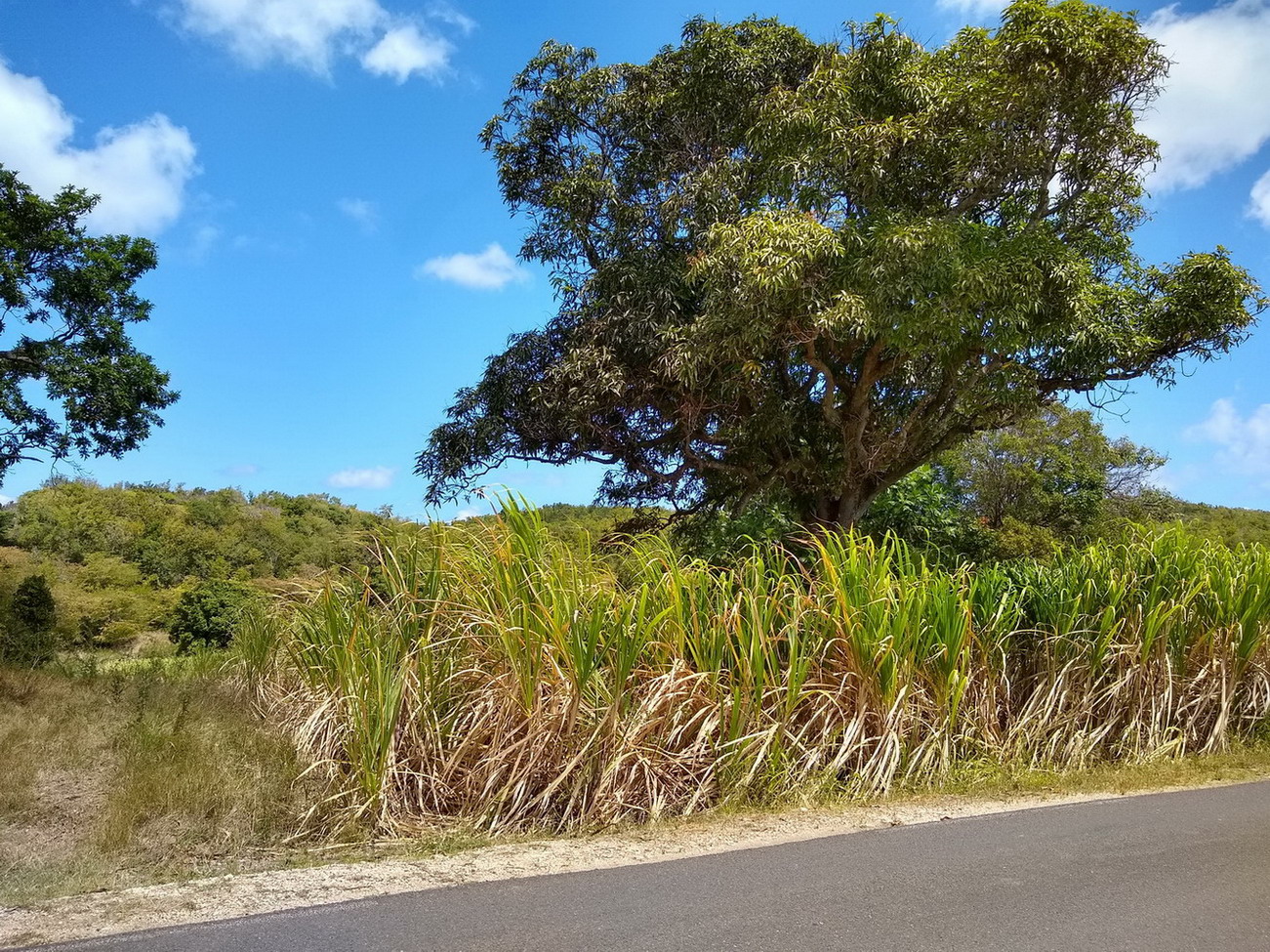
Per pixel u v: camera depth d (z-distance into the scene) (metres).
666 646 6.22
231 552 49.41
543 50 13.76
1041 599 8.12
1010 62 9.95
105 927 3.58
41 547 46.56
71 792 5.75
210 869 4.51
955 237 9.81
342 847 4.95
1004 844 4.72
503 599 6.13
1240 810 5.50
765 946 3.29
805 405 13.26
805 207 11.07
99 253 19.42
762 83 12.80
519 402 13.16
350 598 6.89
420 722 5.82
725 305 10.48
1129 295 12.02
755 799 5.97
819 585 6.88
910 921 3.55
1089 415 24.88
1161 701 7.78
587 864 4.52
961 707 7.11
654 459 14.07
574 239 13.45
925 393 12.55
